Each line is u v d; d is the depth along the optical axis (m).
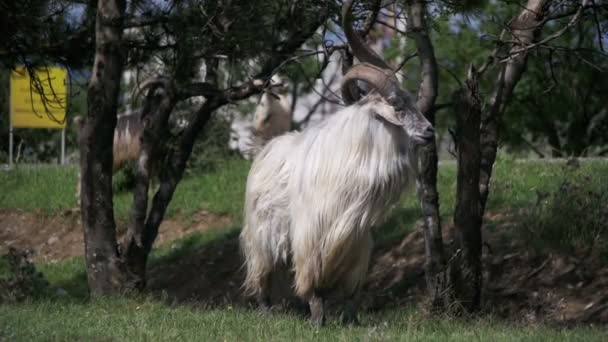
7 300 40.56
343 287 33.97
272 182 36.44
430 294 38.84
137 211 45.41
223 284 56.50
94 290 43.69
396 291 49.34
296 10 43.56
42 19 43.88
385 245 53.59
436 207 39.03
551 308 44.22
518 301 46.19
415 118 31.84
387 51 65.31
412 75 65.25
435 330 32.34
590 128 74.94
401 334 30.14
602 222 49.12
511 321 40.62
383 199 32.56
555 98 66.69
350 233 32.41
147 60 47.31
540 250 48.78
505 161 62.56
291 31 44.28
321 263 33.12
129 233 45.34
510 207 53.81
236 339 29.20
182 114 71.62
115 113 43.59
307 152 33.78
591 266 47.25
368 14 42.09
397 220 55.81
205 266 58.81
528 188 56.28
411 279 49.84
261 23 43.56
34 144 98.44
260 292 38.28
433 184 38.91
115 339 28.84
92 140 43.47
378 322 36.12
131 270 45.19
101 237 43.78
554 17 37.50
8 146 97.12
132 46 45.12
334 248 32.56
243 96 43.41
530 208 51.91
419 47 38.41
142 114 46.81
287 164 35.78
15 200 74.19
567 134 76.69
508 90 39.75
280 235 36.31
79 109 91.56
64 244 68.69
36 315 33.59
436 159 38.69
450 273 38.62
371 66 32.53
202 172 74.19
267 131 77.00
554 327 36.66
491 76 66.12
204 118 46.00
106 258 43.78
